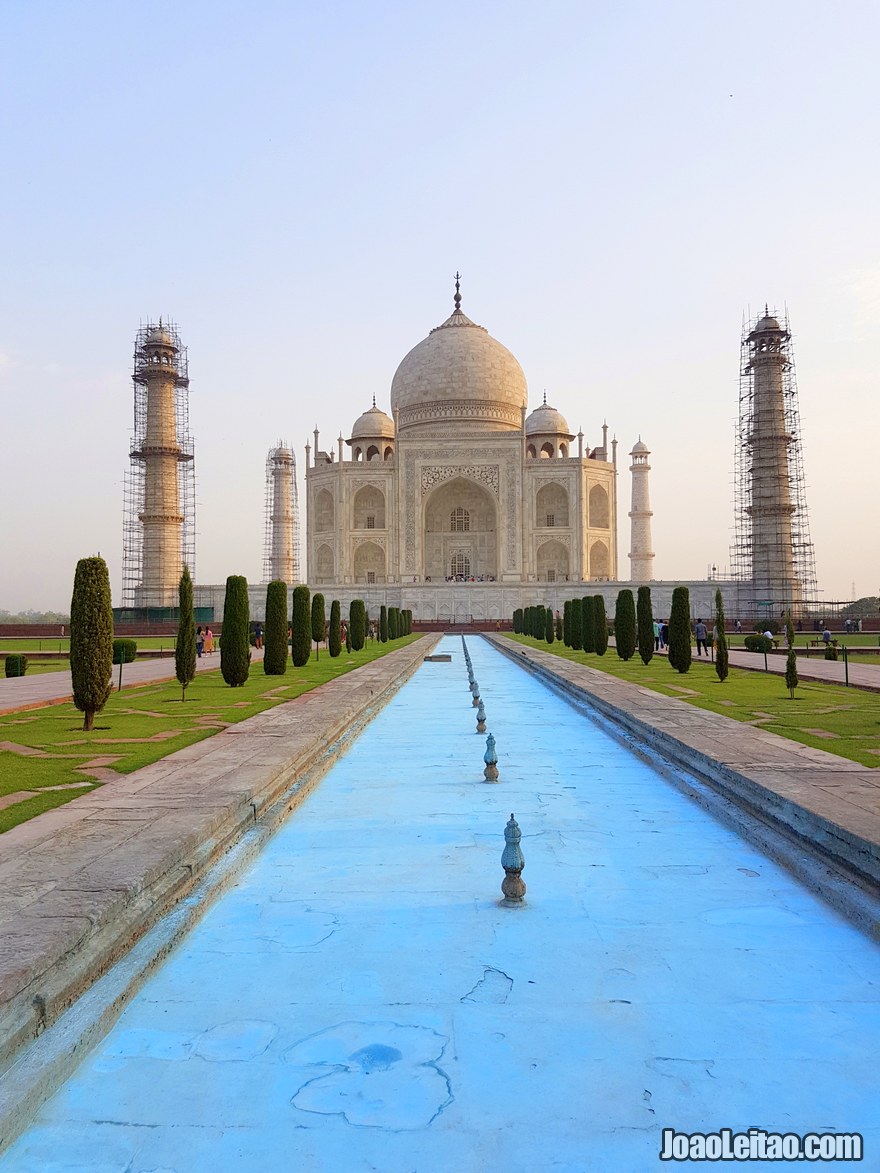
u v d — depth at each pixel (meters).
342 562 94.75
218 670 34.47
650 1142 4.45
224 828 9.53
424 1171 4.23
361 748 16.20
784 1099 4.82
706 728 15.77
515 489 94.50
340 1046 5.38
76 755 13.89
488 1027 5.59
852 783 10.77
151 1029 5.64
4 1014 5.14
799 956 6.73
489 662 41.47
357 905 7.84
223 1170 4.26
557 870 8.77
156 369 82.31
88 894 6.86
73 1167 4.30
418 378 105.19
